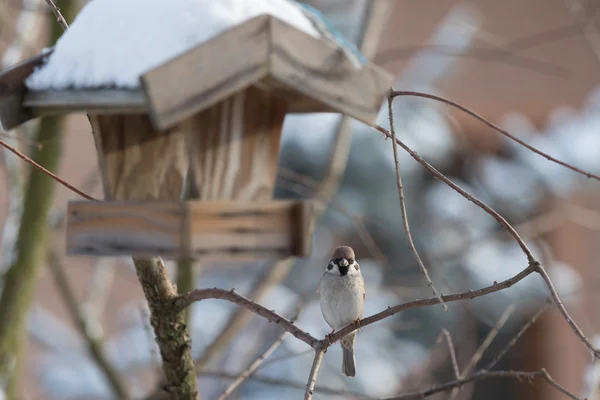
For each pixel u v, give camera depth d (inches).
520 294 374.3
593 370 200.2
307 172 354.6
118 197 142.9
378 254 250.2
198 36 128.5
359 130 365.1
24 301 236.5
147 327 177.9
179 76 121.9
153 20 131.6
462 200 385.4
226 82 125.6
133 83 127.3
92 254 138.7
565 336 426.9
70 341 385.1
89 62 133.6
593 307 428.5
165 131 143.1
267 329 326.6
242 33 126.3
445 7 477.1
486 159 420.5
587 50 499.2
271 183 152.6
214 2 132.9
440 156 383.2
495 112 464.1
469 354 360.8
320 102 139.9
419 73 400.5
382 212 366.0
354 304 206.8
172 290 155.8
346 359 211.6
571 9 289.1
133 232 136.9
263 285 263.7
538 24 498.9
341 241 378.9
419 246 361.7
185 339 157.5
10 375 233.5
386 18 321.1
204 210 136.3
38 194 233.1
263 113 150.6
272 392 338.0
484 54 305.9
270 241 142.6
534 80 483.8
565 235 444.1
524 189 406.6
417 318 377.4
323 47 133.2
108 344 387.9
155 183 143.6
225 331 249.4
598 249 452.4
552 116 479.2
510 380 443.5
